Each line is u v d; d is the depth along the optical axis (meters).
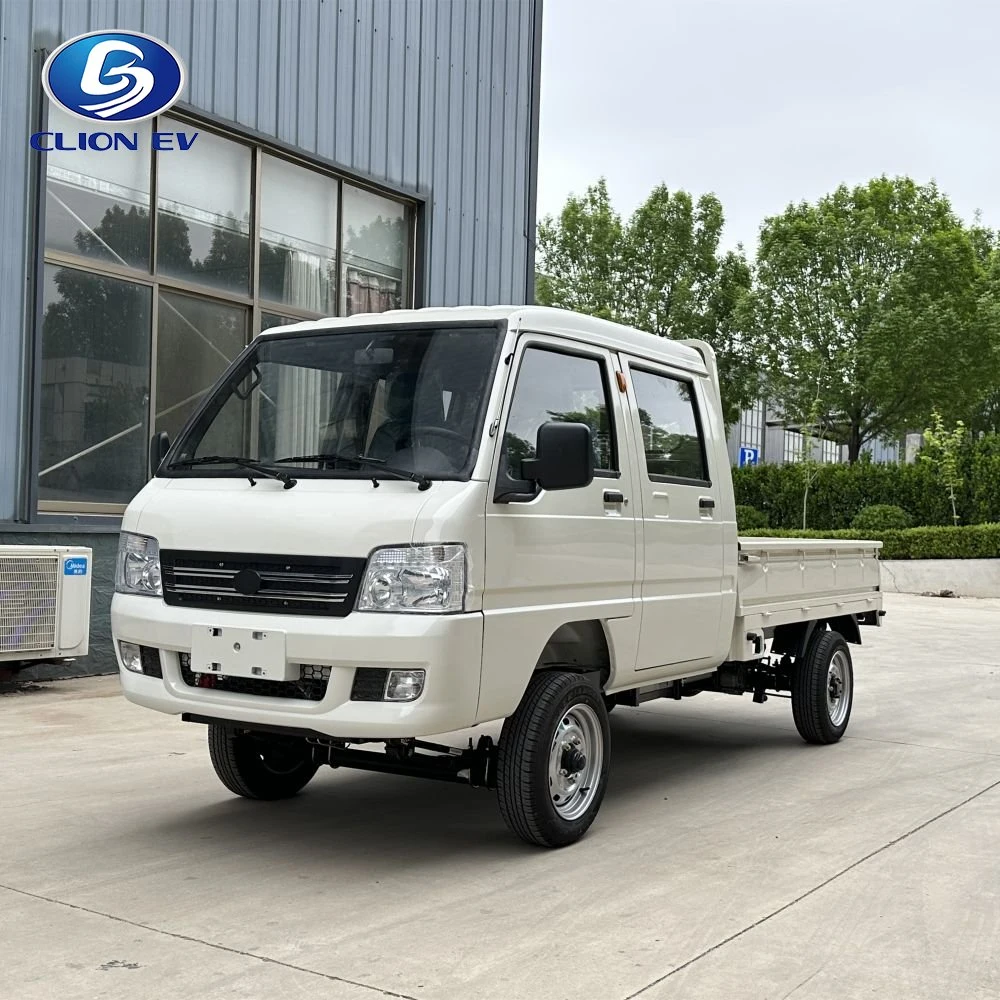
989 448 31.06
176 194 10.71
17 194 9.24
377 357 5.39
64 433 9.77
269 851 5.18
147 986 3.65
